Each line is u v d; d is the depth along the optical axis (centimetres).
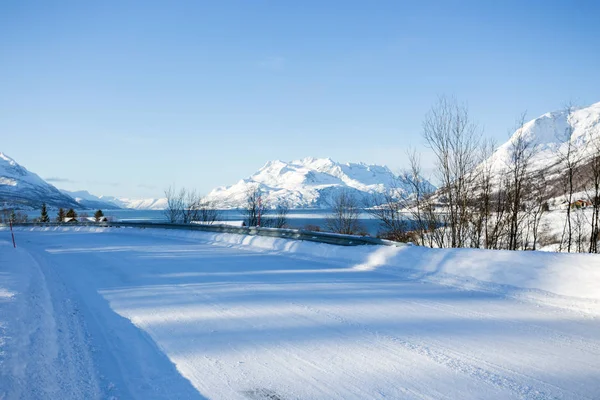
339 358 547
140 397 452
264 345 602
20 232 4756
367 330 660
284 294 923
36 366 518
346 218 3916
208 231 2608
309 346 594
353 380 482
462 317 723
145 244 2295
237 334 653
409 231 1822
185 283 1077
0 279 1098
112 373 517
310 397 443
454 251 1117
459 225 1634
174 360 554
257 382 482
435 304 812
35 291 998
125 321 741
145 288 1029
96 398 449
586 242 1498
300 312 770
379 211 1880
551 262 898
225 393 457
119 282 1128
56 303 898
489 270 977
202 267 1352
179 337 645
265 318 736
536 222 1552
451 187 1666
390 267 1222
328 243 1606
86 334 674
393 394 445
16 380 467
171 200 4784
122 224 3756
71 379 496
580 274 830
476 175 1638
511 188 1559
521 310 757
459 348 575
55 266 1507
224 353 574
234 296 911
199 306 830
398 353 561
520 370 500
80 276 1261
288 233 1880
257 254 1694
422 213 1745
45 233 4197
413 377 486
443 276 1046
